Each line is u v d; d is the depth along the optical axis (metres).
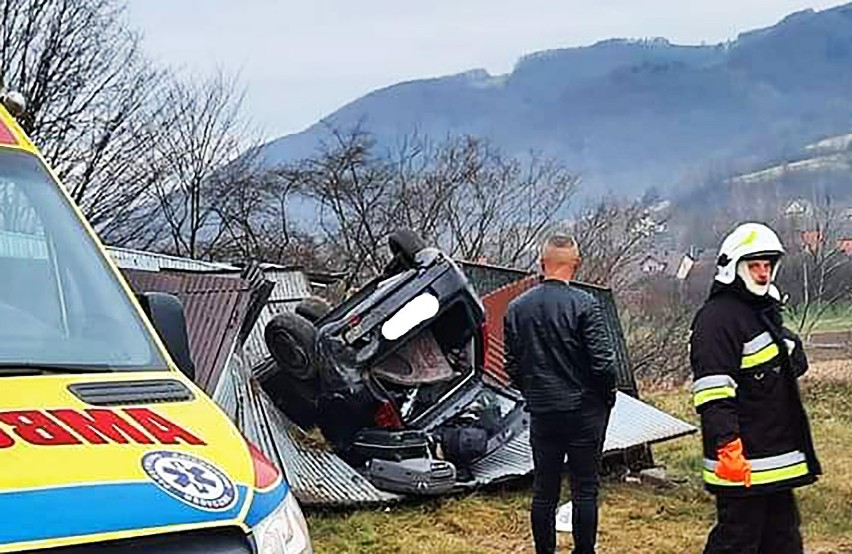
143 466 3.29
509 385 10.30
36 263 4.27
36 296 4.16
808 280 25.77
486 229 24.44
